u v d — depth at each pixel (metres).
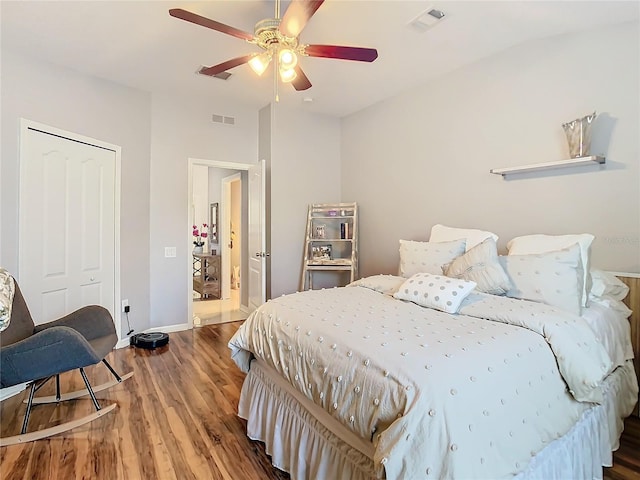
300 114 4.66
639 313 2.29
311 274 4.81
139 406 2.51
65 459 1.93
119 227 3.76
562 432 1.50
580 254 2.14
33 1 2.35
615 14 2.34
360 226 4.61
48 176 3.08
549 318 1.75
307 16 1.84
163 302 4.28
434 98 3.65
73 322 2.61
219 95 4.21
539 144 2.84
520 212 2.97
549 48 2.77
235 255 7.22
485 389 1.29
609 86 2.46
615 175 2.44
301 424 1.79
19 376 2.01
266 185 4.61
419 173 3.83
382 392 1.31
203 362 3.35
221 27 1.99
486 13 2.46
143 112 4.03
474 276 2.32
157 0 2.36
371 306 2.17
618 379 2.03
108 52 3.05
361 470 1.42
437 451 1.13
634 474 1.82
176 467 1.88
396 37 2.81
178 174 4.32
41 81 3.06
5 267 2.74
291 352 1.83
